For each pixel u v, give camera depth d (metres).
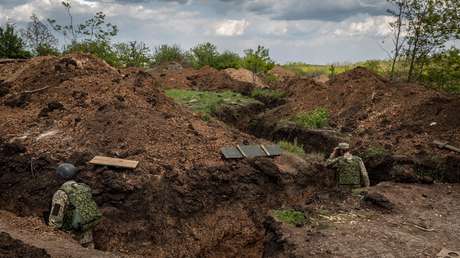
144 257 7.09
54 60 12.36
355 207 7.88
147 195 7.77
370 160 11.12
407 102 14.31
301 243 6.41
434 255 6.09
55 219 6.35
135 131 9.42
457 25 15.00
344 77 17.58
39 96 11.01
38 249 4.97
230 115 17.94
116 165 8.11
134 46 23.59
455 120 12.27
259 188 8.90
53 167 8.28
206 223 8.01
